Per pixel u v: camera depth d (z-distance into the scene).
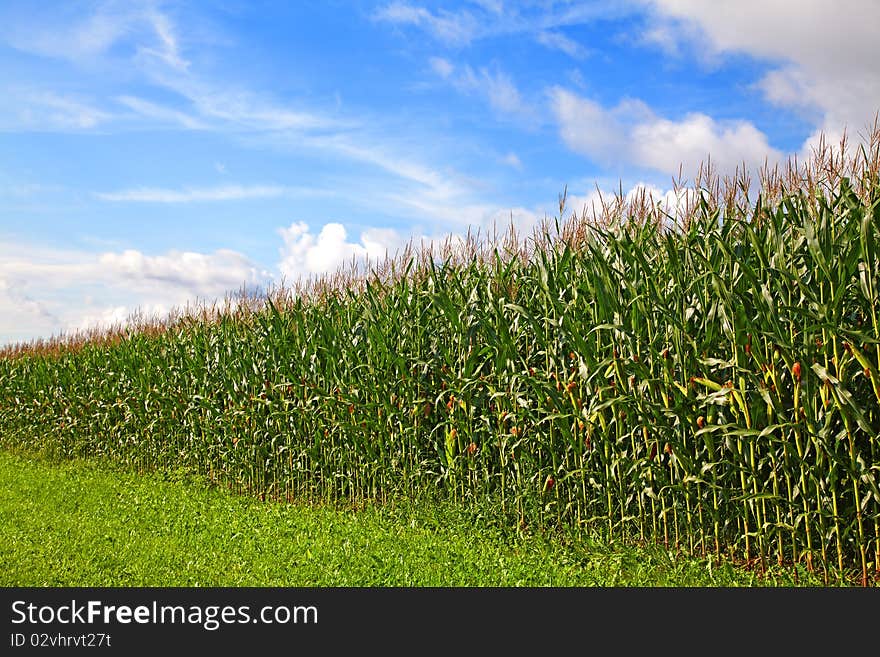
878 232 5.78
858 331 5.75
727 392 6.37
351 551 7.61
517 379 8.35
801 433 6.21
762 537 6.36
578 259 8.34
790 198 6.54
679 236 7.45
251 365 12.51
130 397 15.66
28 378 20.19
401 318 10.16
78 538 8.52
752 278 6.19
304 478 11.30
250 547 8.01
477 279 9.45
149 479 13.55
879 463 5.85
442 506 9.00
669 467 7.36
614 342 7.39
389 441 9.89
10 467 15.80
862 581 5.83
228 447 12.74
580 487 7.90
